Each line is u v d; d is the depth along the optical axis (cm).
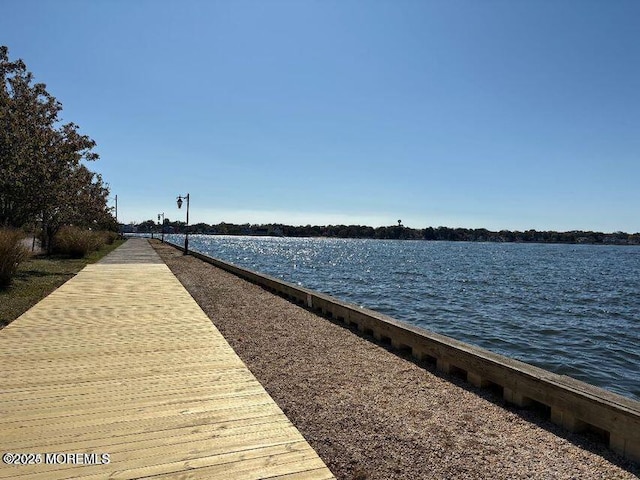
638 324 1362
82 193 2595
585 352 997
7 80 1572
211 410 376
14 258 1105
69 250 2222
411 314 1420
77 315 775
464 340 1082
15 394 402
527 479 301
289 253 6488
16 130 1382
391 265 4041
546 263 5000
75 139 1792
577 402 370
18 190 1412
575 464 322
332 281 2480
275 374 518
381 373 532
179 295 1031
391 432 370
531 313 1516
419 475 303
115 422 347
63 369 476
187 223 2875
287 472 283
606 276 3269
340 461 319
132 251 3034
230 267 1812
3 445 307
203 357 533
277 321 830
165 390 421
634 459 325
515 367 438
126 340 607
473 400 448
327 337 712
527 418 405
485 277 2948
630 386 769
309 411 409
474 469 312
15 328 670
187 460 293
